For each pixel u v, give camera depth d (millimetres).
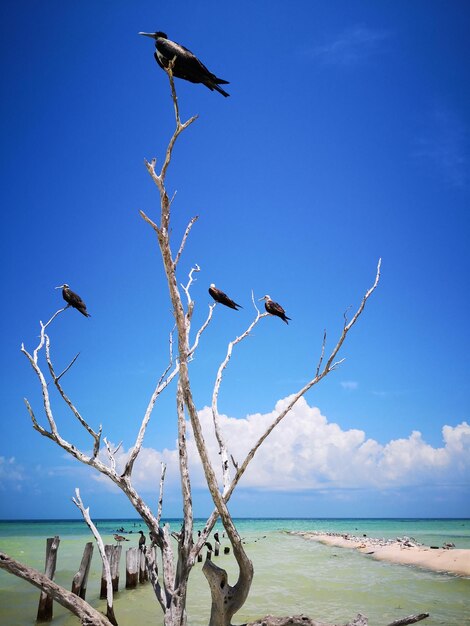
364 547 36781
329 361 8188
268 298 10859
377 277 8227
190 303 8203
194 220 7820
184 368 7598
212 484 7586
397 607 16156
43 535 53312
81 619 7703
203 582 21422
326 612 15438
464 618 14711
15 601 15781
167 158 7129
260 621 7418
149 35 7383
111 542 40844
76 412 8359
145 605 15586
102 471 8422
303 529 85812
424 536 55906
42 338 8867
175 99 6973
